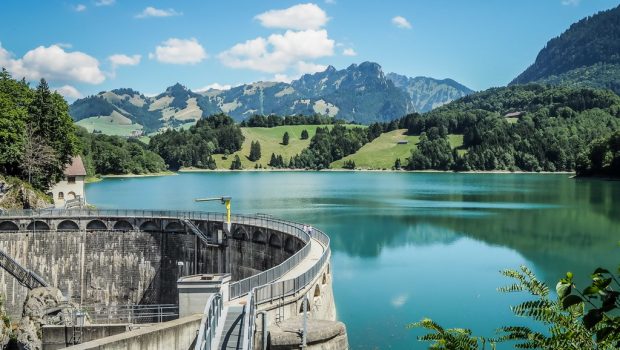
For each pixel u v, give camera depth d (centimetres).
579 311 1308
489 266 8956
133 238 8081
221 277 3719
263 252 7225
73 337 4100
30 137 10975
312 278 4700
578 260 9431
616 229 12431
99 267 8038
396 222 13688
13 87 11900
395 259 9512
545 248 10431
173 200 18538
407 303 6812
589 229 12481
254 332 3450
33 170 10738
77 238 8031
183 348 3409
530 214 14975
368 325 5953
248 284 4156
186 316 3572
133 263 8056
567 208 16088
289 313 4162
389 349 5234
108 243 8075
